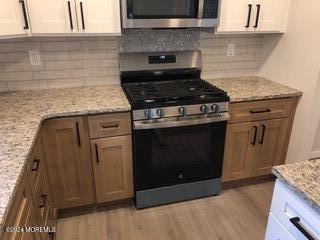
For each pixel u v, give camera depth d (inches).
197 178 87.6
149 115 74.0
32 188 52.4
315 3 79.7
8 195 36.0
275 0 86.8
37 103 74.9
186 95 77.2
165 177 83.6
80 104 74.0
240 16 85.0
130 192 84.3
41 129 67.9
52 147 72.5
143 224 80.5
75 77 89.5
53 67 86.6
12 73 84.0
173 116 76.4
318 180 36.8
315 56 81.9
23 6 66.6
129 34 88.8
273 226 41.6
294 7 87.3
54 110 69.7
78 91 85.9
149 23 75.4
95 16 73.4
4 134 55.4
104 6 73.2
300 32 86.0
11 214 37.9
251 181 100.9
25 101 76.7
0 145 50.5
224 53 101.3
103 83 92.6
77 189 79.8
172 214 84.5
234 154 90.4
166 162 82.3
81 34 74.2
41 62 85.0
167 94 77.9
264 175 99.5
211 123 80.9
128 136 76.6
